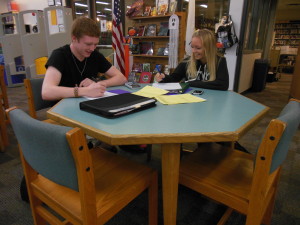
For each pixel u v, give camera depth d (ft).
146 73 14.38
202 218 4.40
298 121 2.67
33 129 2.15
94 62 5.57
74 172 2.17
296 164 6.43
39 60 16.71
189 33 11.32
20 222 4.28
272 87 19.10
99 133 2.54
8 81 16.94
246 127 2.72
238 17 12.10
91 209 2.36
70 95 4.02
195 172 3.36
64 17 14.15
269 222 4.05
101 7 18.97
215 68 5.55
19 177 5.74
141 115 3.14
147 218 4.39
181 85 5.06
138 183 3.10
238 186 3.05
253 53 15.88
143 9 14.61
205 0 15.51
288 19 33.96
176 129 2.62
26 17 21.76
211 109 3.46
